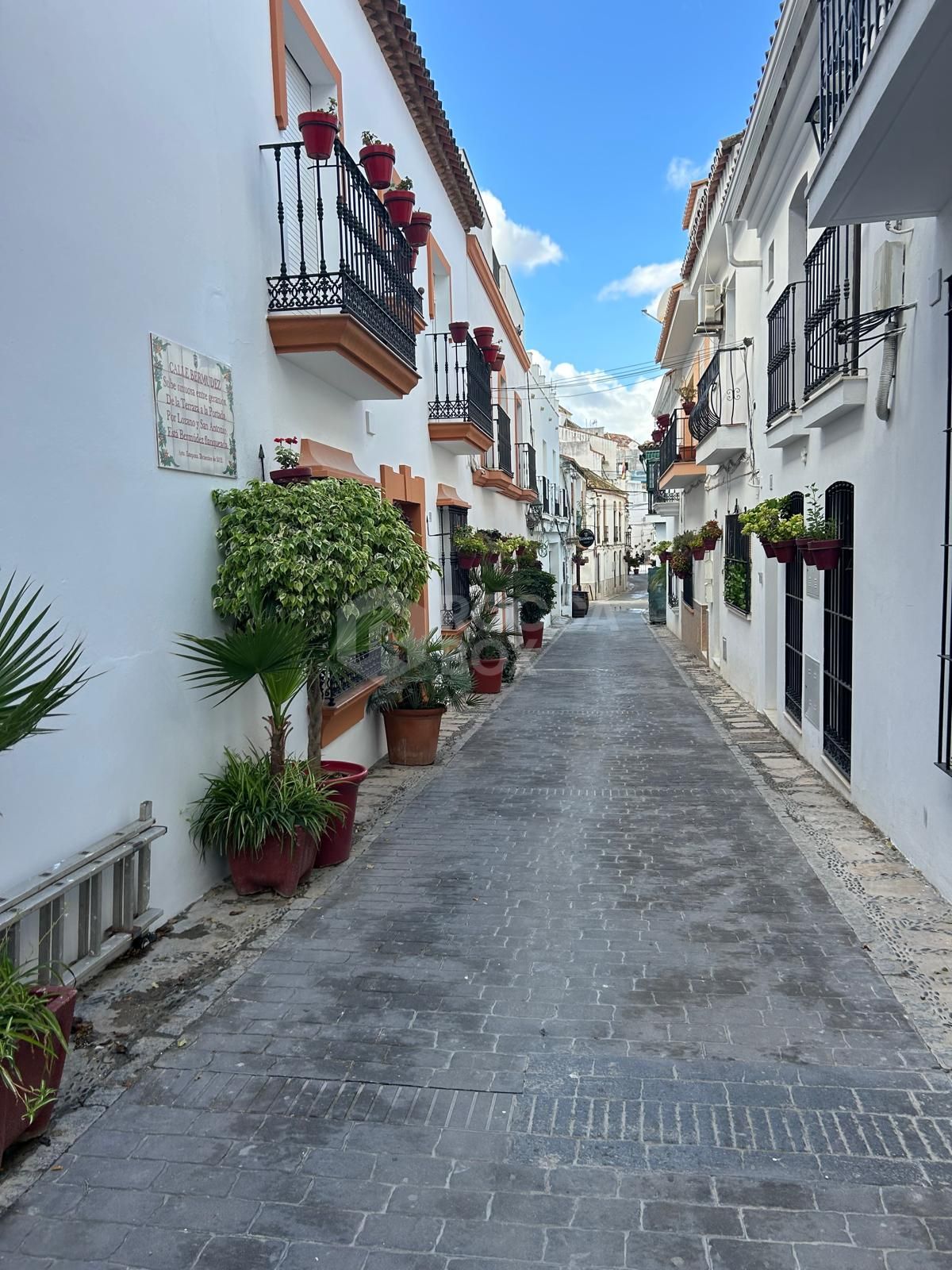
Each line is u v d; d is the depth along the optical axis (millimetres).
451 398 13344
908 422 5609
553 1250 2617
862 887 5406
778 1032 3785
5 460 3705
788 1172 2924
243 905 5309
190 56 5273
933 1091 3334
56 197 3996
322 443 7555
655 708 12453
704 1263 2555
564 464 37094
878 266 5910
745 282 12188
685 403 17828
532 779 8477
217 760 5609
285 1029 3877
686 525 22125
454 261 14320
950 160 4422
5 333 3693
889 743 6176
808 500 8445
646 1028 3844
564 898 5395
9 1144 2988
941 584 5117
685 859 6051
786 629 10094
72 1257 2635
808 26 7027
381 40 9438
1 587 3691
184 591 5164
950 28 3412
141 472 4723
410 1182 2920
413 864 6074
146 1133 3191
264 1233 2713
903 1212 2730
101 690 4371
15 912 3496
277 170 6379
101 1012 4031
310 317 6320
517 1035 3809
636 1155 3025
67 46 4086
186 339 5203
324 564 5320
